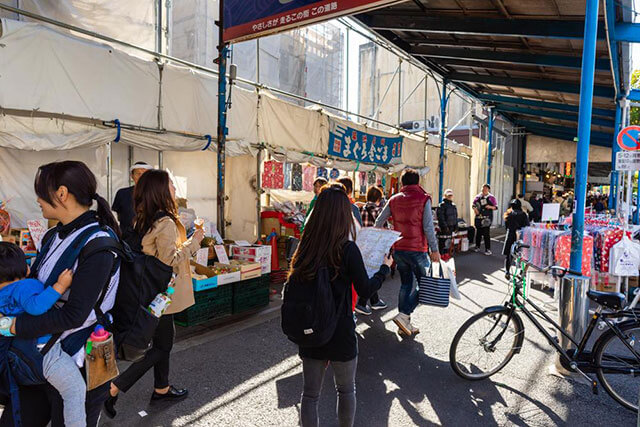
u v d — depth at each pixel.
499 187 20.05
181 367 3.77
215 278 5.00
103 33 6.03
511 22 6.69
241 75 9.64
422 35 8.76
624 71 8.18
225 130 6.15
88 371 1.76
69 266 1.65
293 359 4.03
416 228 4.56
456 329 4.98
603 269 6.13
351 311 2.31
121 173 6.14
